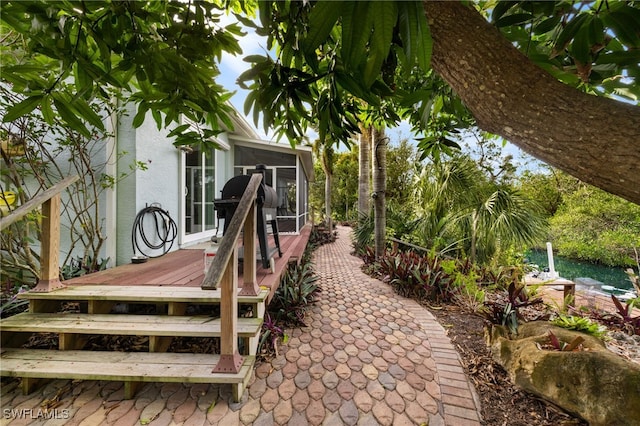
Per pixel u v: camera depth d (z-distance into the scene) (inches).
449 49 38.0
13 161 121.3
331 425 64.4
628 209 286.0
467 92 38.7
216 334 78.0
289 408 69.2
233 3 75.2
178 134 75.9
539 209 202.1
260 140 263.3
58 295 88.6
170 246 180.7
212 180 244.4
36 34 43.3
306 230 329.4
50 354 77.4
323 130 59.9
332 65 53.8
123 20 46.9
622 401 57.9
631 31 44.6
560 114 33.2
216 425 63.7
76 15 43.6
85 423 63.2
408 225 261.0
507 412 68.8
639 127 30.0
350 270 219.0
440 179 223.1
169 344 85.4
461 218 211.2
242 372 70.5
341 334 108.3
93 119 55.4
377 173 209.3
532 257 341.7
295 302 122.9
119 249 151.1
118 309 97.0
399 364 88.3
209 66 60.6
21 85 50.1
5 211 114.0
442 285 146.7
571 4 47.7
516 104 35.4
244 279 87.7
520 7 50.4
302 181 371.6
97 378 68.9
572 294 139.8
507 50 35.9
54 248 94.1
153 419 64.9
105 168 144.6
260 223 116.6
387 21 28.6
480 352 95.0
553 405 69.1
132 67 54.7
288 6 50.1
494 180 236.4
